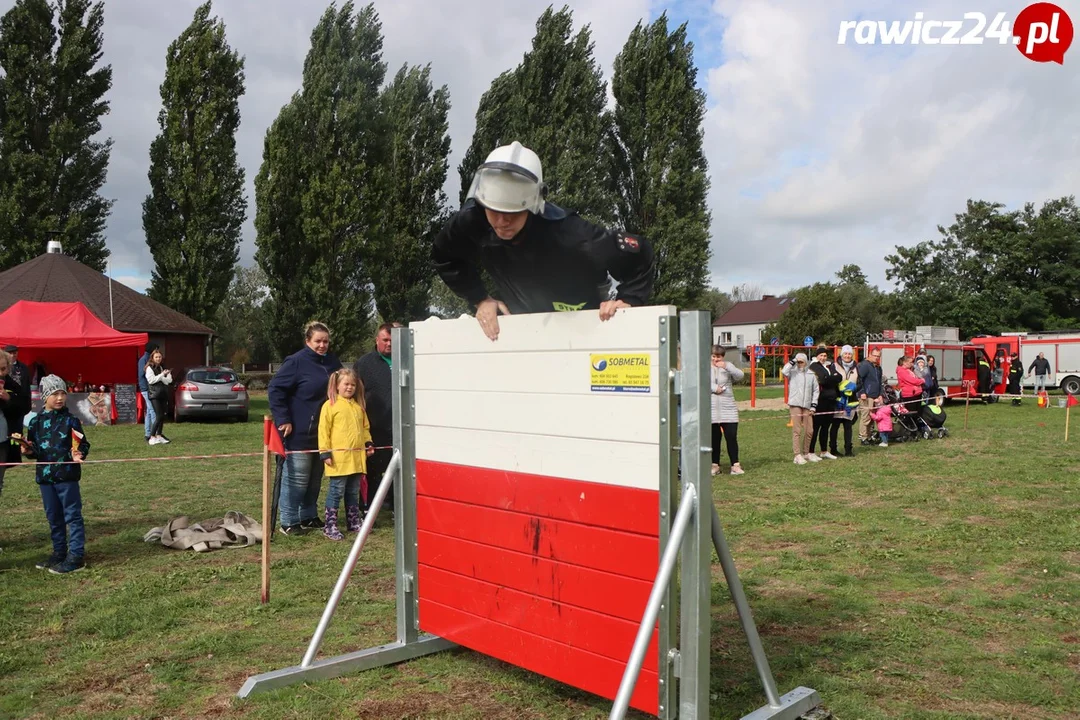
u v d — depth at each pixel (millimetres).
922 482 9844
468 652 4273
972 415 22047
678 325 2947
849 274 75438
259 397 32844
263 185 30938
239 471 11453
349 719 3424
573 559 3322
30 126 35344
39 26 35312
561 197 31078
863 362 14648
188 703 3586
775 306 76750
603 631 3215
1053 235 54062
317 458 7367
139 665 4039
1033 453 12883
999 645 4223
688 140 33531
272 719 3416
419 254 32531
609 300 3303
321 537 7012
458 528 3883
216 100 32750
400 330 4156
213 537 6652
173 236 33000
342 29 31969
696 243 32500
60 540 5918
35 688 3736
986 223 57906
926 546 6395
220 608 4984
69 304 19250
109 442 14977
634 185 33438
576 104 32219
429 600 4074
